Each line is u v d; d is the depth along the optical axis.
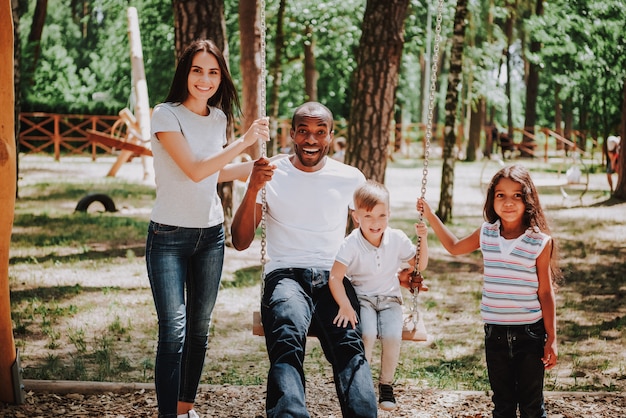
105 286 8.43
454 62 13.35
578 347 6.65
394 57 9.42
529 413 3.89
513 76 47.97
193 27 9.64
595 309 8.01
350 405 3.50
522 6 25.58
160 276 3.79
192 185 3.82
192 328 4.08
